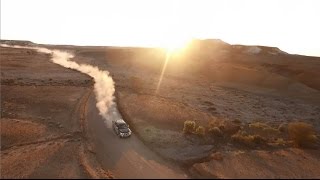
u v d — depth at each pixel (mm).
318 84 84125
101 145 36031
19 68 86312
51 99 52969
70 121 43594
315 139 40750
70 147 34625
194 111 51000
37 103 50625
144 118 45875
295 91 79438
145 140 37562
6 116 44406
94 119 45000
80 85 66750
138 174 29328
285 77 89625
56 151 33375
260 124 46500
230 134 41375
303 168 31828
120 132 38344
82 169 29625
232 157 33469
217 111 54250
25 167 29906
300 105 66938
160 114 47438
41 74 79000
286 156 34812
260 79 88500
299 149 37438
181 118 46438
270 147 37844
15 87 59125
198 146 36531
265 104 65500
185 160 32312
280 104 66688
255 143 38562
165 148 35469
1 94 53875
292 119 54219
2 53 122125
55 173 28688
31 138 37344
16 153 33312
